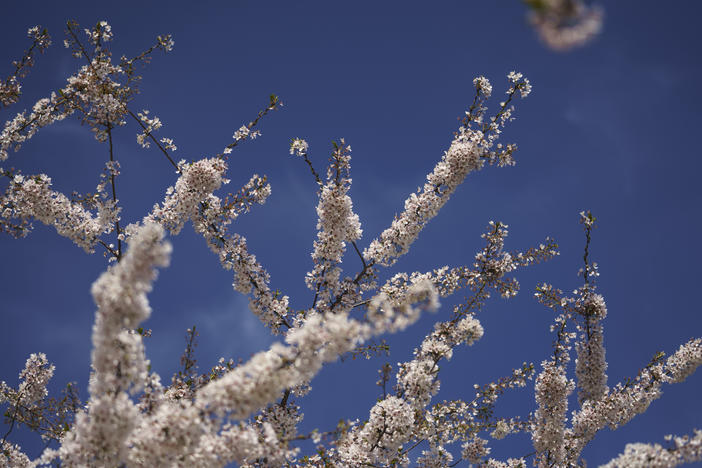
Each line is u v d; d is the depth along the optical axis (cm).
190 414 611
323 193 1044
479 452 1098
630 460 678
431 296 674
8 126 991
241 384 600
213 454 643
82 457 619
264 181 1055
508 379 1085
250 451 671
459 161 1048
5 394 1057
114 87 1022
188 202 1000
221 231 1036
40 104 1015
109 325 577
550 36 256
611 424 1108
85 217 1004
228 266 1034
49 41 1004
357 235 1079
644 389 1100
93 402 623
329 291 1067
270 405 984
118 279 577
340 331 632
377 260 1080
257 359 616
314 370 646
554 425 1053
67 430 797
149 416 677
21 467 978
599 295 1095
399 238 1070
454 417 1062
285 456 769
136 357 609
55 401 955
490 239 1100
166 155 1034
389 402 899
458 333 1001
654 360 1118
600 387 1064
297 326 1028
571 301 1112
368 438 898
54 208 968
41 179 968
